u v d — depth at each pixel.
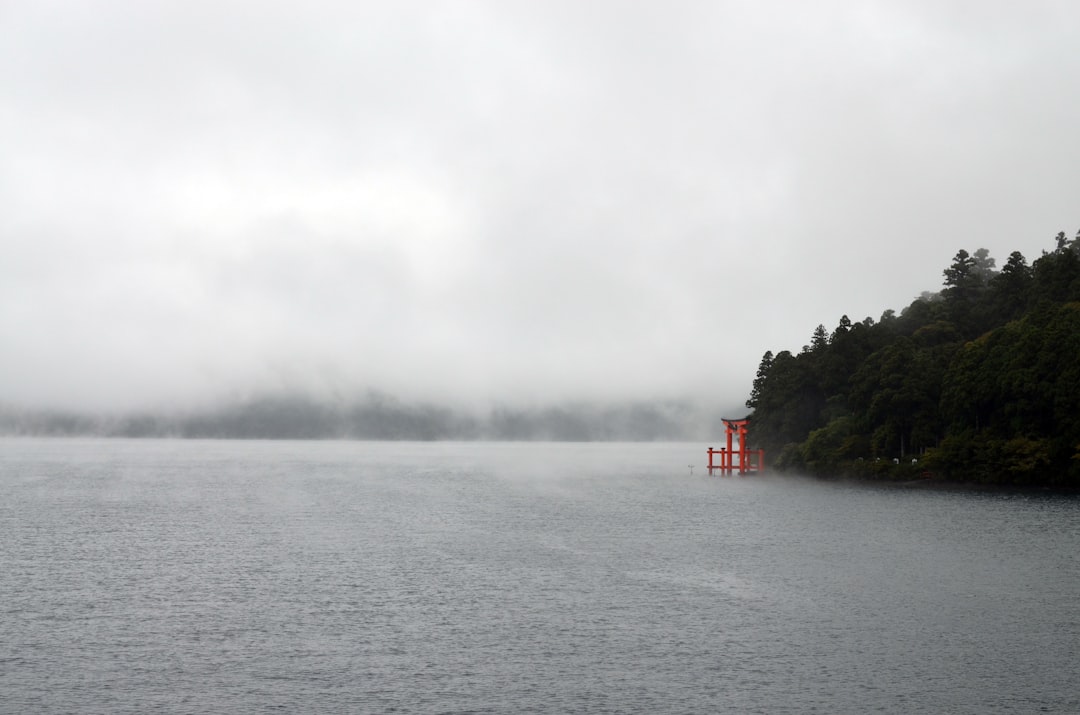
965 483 164.50
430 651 58.78
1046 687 51.88
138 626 65.00
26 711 48.28
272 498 168.12
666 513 137.50
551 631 63.56
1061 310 163.62
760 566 88.00
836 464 189.38
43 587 78.75
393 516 135.75
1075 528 110.62
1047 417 156.38
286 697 50.41
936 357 187.75
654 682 52.81
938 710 48.50
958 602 71.38
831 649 59.03
